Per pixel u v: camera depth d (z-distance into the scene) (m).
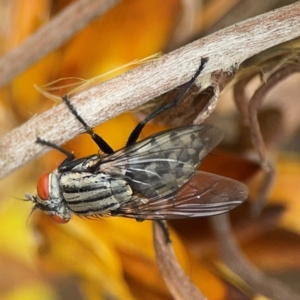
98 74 0.12
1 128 0.12
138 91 0.11
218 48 0.10
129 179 0.11
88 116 0.11
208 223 0.12
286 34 0.10
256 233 0.12
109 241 0.12
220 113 0.12
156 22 0.12
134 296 0.11
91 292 0.12
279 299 0.11
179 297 0.11
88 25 0.12
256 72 0.11
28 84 0.12
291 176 0.12
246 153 0.12
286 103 0.12
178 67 0.10
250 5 0.12
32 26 0.12
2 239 0.12
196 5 0.12
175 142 0.11
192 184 0.11
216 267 0.12
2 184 0.12
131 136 0.11
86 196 0.11
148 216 0.11
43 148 0.11
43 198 0.11
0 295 0.12
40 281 0.12
